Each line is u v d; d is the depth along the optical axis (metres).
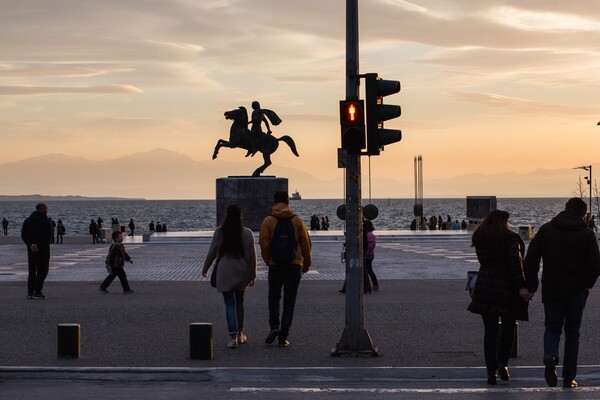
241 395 10.87
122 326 16.75
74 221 190.62
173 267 33.84
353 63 13.29
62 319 17.73
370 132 13.14
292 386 11.51
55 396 10.73
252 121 63.25
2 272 31.36
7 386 11.46
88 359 13.35
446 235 59.59
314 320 17.69
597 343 14.69
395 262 36.19
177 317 18.08
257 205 61.47
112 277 23.23
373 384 11.66
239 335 14.77
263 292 23.11
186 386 11.51
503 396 10.77
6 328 16.47
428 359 13.39
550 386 11.18
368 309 19.34
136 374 12.27
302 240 14.52
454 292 23.08
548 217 196.62
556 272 11.27
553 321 11.37
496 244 11.53
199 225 161.00
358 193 13.55
